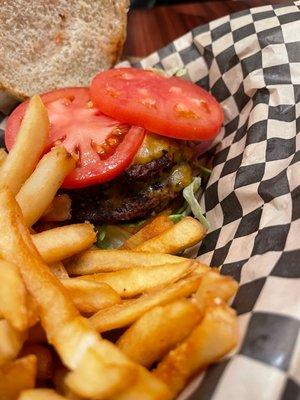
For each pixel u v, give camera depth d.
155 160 0.19
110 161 0.18
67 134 0.19
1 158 0.19
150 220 0.20
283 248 0.15
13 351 0.12
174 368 0.12
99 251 0.17
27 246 0.14
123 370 0.11
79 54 0.24
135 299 0.15
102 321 0.13
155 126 0.19
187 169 0.20
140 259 0.16
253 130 0.19
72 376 0.12
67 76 0.24
